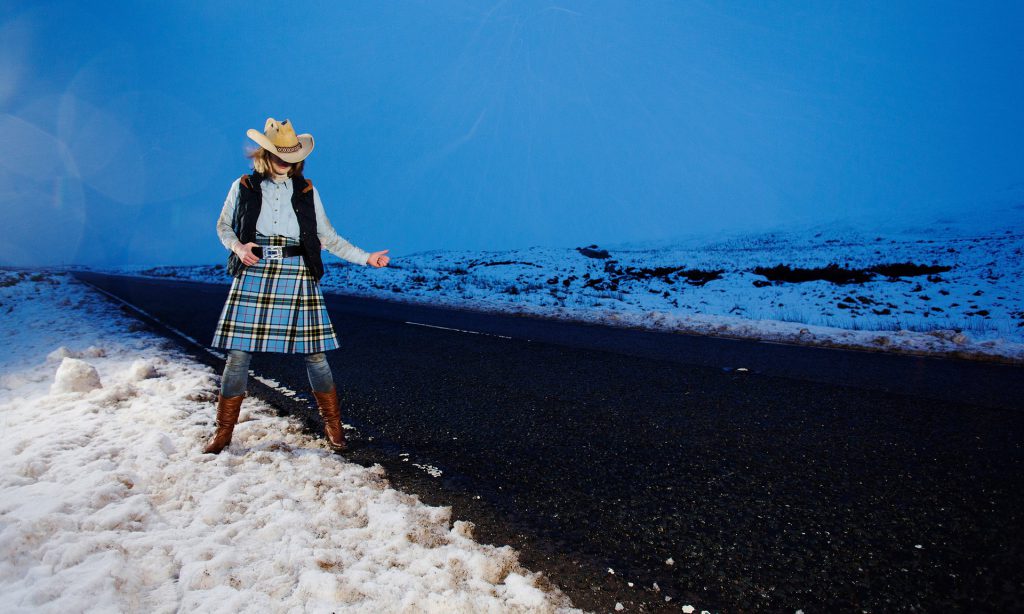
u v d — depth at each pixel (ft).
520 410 13.34
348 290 64.75
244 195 9.25
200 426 11.21
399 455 10.24
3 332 27.20
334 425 10.41
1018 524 7.40
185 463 9.00
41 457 9.23
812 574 6.32
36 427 11.05
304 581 5.77
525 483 8.97
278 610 5.42
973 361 20.13
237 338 9.40
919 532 7.25
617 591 6.04
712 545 6.99
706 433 11.48
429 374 17.62
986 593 5.91
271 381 16.19
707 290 62.54
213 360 19.47
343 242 10.36
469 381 16.60
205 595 5.65
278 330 9.57
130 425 11.16
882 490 8.57
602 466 9.69
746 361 19.92
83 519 6.97
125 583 5.74
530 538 7.20
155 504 7.79
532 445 10.80
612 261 115.24
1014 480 8.89
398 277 93.97
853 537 7.14
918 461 9.80
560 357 20.70
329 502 7.77
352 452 10.38
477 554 6.53
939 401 14.07
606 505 8.16
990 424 12.04
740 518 7.70
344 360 20.06
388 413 13.07
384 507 7.72
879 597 5.88
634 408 13.47
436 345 23.62
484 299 49.08
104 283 78.54
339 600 5.59
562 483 8.96
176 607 5.47
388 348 22.77
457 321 33.22
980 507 7.93
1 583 5.71
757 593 5.99
